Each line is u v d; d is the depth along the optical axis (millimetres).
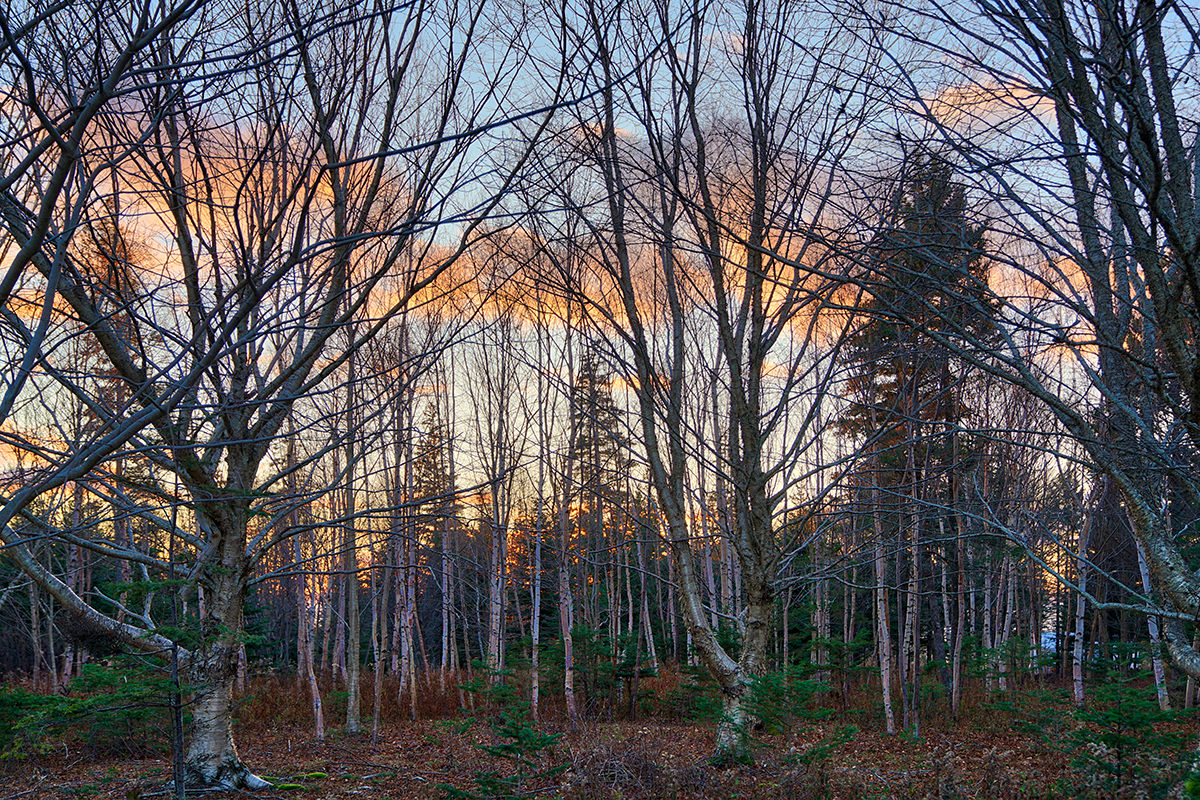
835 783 9906
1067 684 22234
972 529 16828
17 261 2725
